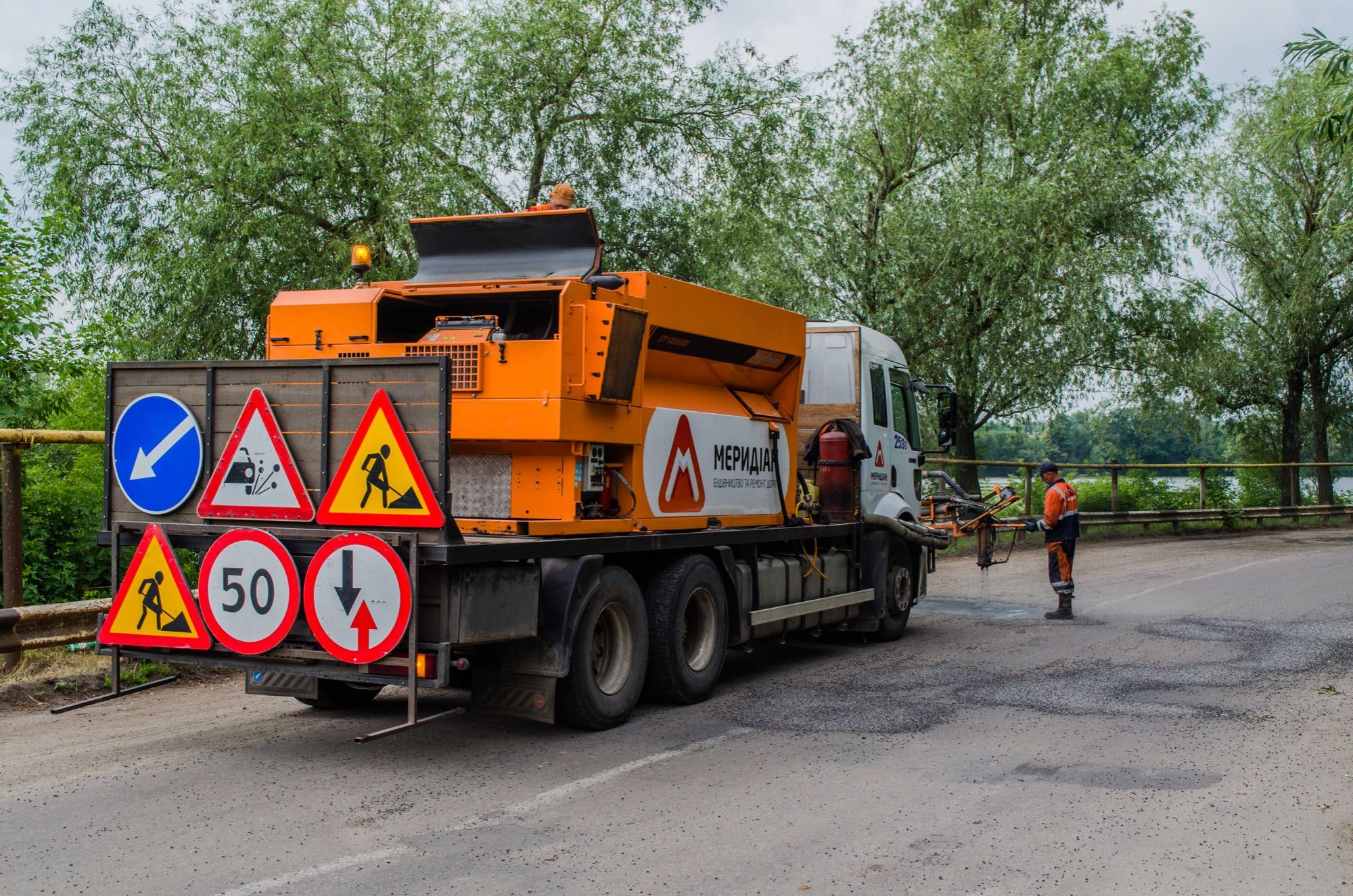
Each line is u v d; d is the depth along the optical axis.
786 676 9.12
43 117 17.11
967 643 10.88
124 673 8.23
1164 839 5.02
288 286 16.62
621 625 7.34
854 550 10.64
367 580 5.85
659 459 7.82
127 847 4.77
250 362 6.25
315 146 16.19
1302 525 31.09
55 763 6.12
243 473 6.25
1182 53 26.36
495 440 6.94
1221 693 8.22
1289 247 31.23
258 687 7.03
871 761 6.34
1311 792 5.75
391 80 16.98
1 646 7.62
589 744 6.76
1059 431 27.23
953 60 22.80
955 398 12.42
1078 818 5.30
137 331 16.22
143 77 17.19
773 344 9.32
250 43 16.30
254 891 4.28
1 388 10.57
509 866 4.60
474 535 6.97
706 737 6.95
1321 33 9.41
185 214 16.20
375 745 6.69
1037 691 8.35
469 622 5.95
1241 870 4.64
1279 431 34.31
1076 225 22.17
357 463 5.95
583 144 19.98
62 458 10.52
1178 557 20.30
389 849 4.78
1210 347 25.91
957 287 22.88
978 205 21.70
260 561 6.07
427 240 8.10
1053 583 12.49
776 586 9.28
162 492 6.46
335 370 6.03
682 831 5.07
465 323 7.33
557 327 7.62
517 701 6.75
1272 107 30.33
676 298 7.85
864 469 11.05
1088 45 23.58
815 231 23.42
